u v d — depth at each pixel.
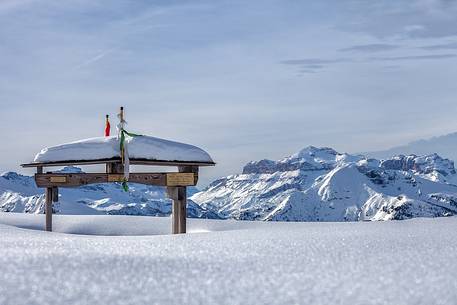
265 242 7.50
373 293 4.24
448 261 5.66
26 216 21.33
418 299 4.07
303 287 4.43
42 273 4.74
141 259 5.65
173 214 16.12
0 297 3.94
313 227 11.45
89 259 5.51
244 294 4.20
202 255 6.14
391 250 6.53
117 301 3.93
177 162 15.70
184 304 3.91
